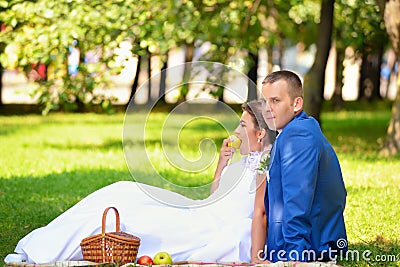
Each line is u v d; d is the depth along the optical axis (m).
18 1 15.69
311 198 6.78
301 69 50.88
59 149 18.23
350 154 16.98
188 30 16.81
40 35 15.44
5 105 33.66
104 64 16.25
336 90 35.34
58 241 6.95
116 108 33.25
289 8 22.03
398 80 16.84
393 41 16.36
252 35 20.36
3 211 10.35
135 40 16.61
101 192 7.53
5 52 15.59
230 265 6.61
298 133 6.84
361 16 20.59
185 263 6.85
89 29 15.91
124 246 6.63
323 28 19.69
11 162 15.62
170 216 7.22
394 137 16.83
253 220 7.05
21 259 7.09
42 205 10.87
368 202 10.78
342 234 7.20
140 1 16.14
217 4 19.06
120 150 18.23
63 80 16.34
